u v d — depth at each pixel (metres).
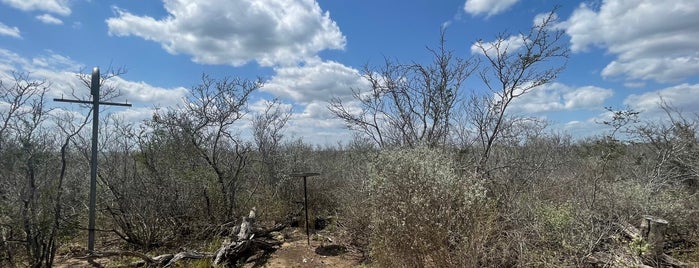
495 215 5.20
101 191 7.47
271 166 10.60
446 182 4.92
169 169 8.13
